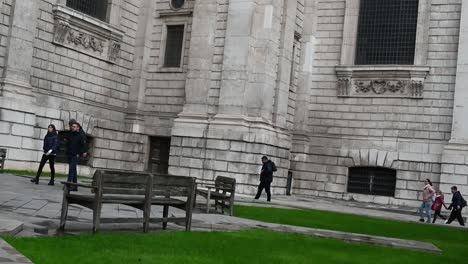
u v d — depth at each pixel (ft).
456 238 56.08
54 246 28.53
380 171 102.32
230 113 91.20
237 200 76.02
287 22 97.14
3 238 28.68
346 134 104.88
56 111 88.58
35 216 39.37
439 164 96.48
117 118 101.24
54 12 87.76
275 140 93.61
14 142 80.79
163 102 102.12
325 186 105.29
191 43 96.12
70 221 38.88
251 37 91.45
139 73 103.30
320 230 48.29
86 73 94.43
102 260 26.35
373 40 105.29
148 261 27.20
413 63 100.89
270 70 92.99
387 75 102.12
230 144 89.51
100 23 95.40
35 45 84.99
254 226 47.29
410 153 99.04
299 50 108.58
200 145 91.76
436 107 98.12
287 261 31.35
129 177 35.70
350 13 106.93
